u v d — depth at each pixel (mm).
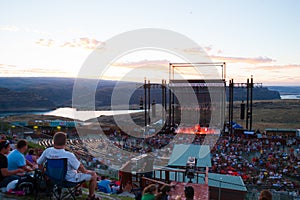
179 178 10945
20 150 6184
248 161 25781
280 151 30562
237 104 128875
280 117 104000
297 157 26969
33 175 6062
